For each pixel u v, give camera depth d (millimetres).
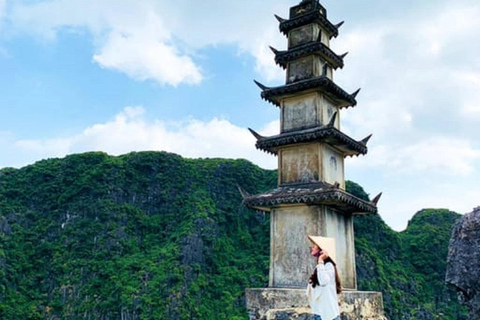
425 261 102438
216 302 92438
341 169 18625
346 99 18828
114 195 114125
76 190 115250
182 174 123750
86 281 95375
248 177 124875
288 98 18703
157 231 111125
